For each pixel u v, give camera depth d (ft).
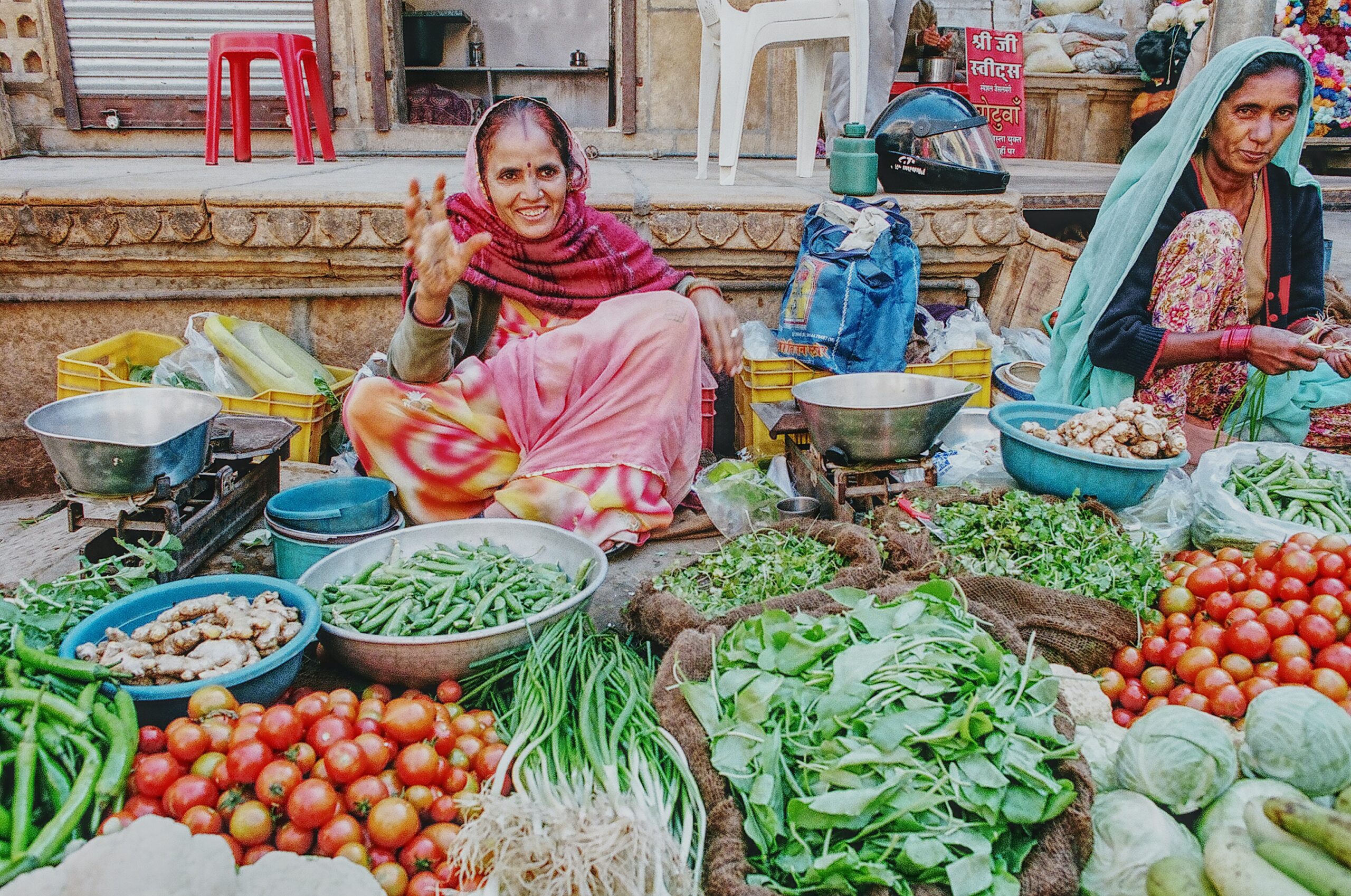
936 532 8.78
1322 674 6.81
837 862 5.39
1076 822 5.75
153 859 4.74
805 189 14.65
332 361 13.87
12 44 19.11
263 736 5.90
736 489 10.38
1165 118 10.64
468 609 7.65
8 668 6.01
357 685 7.68
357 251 12.91
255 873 5.09
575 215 10.33
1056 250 14.60
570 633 7.33
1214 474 9.21
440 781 6.18
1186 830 5.92
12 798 5.53
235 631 6.68
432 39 25.54
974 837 5.58
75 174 15.07
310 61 18.17
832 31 14.12
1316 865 4.84
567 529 9.81
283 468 11.65
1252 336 9.79
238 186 13.01
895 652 6.35
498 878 5.10
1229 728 6.57
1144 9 26.48
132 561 8.98
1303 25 24.90
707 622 7.35
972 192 13.84
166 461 8.45
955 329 12.85
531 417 9.88
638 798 5.70
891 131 14.12
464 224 10.21
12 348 13.05
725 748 6.01
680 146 21.18
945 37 21.04
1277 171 10.80
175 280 13.23
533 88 26.76
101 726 5.85
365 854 5.54
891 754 5.72
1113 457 8.98
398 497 10.15
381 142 20.45
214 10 19.34
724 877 5.41
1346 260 16.71
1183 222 10.30
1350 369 9.31
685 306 10.02
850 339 11.87
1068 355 11.27
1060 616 7.59
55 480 13.43
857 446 9.52
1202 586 7.77
